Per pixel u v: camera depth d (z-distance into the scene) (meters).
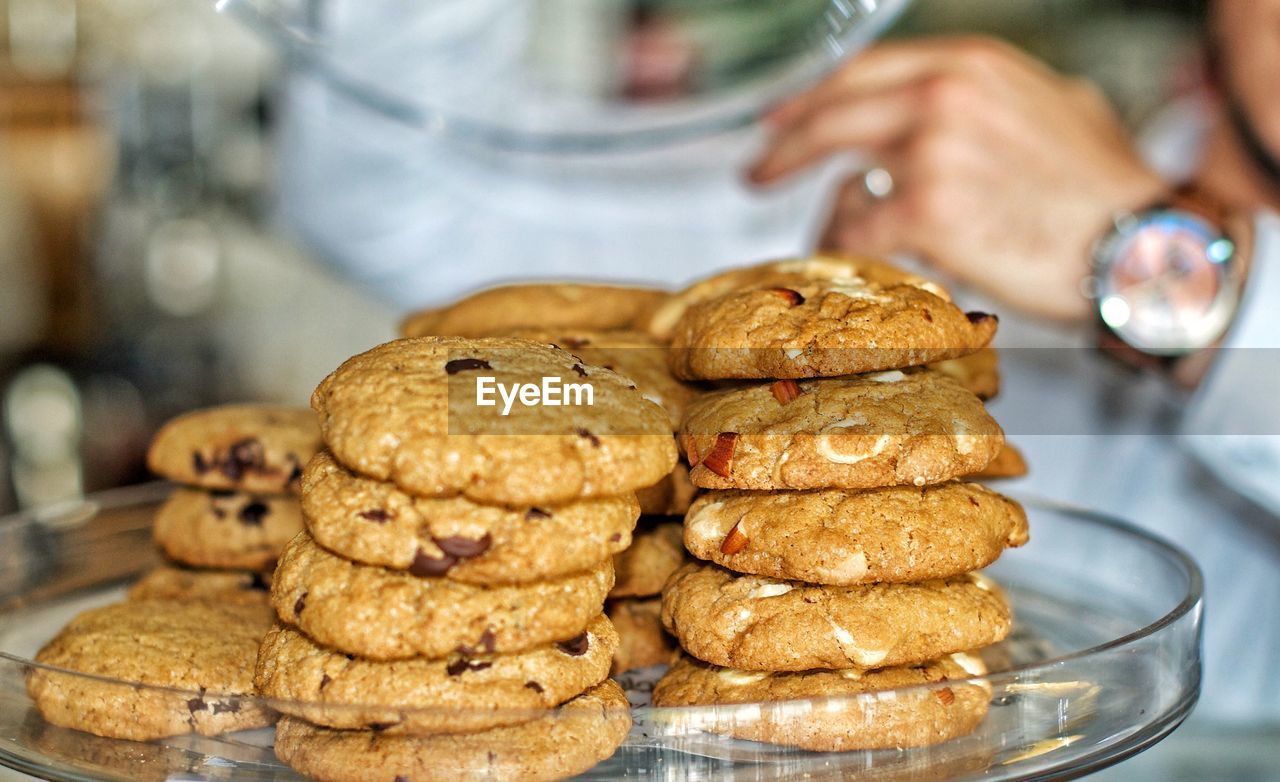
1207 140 0.92
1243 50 0.84
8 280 1.21
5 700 0.48
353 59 0.94
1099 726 0.48
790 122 0.91
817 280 0.54
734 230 1.16
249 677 0.52
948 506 0.50
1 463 1.13
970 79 0.86
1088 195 0.85
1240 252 0.80
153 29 1.24
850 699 0.46
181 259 1.26
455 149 1.10
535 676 0.47
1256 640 0.90
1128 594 0.57
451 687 0.47
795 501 0.50
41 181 1.21
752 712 0.46
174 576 0.60
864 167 0.91
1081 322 0.86
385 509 0.47
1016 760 0.47
